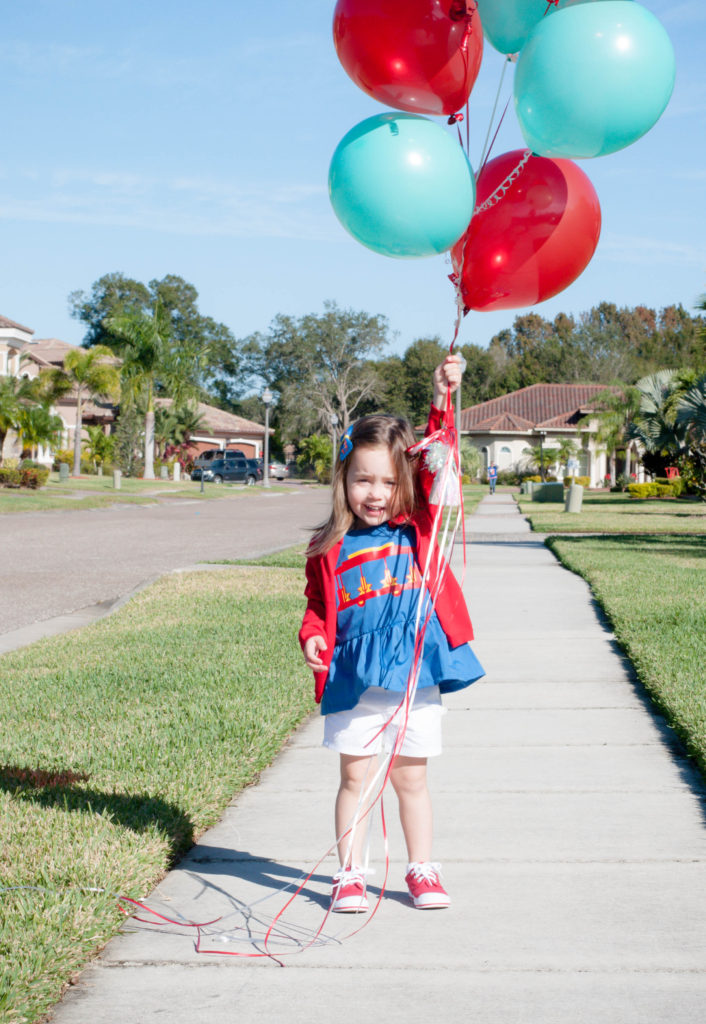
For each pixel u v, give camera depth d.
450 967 2.82
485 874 3.49
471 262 3.65
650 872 3.50
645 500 37.19
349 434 3.18
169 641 8.02
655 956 2.87
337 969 2.81
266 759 4.86
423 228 3.40
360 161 3.37
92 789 4.29
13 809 4.00
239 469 58.34
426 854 3.26
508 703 5.98
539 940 2.98
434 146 3.36
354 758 3.22
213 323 92.56
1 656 7.89
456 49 3.47
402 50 3.44
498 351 92.94
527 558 14.70
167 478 54.44
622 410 43.72
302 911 3.21
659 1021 2.52
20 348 50.31
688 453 33.34
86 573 14.06
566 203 3.57
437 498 3.17
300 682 6.39
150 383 52.69
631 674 6.72
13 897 3.15
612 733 5.32
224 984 2.73
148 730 5.27
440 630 3.13
